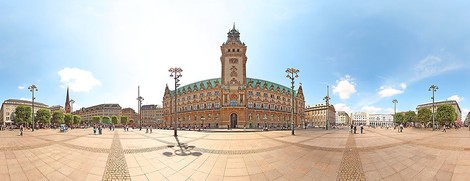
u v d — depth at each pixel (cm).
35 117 9788
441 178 1053
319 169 1196
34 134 4062
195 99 9269
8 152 1697
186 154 1570
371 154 1581
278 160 1385
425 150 1758
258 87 8844
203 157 1470
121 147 1931
